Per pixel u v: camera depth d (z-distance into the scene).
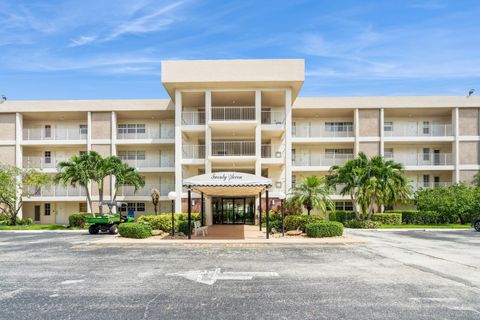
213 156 27.39
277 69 26.95
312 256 12.88
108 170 26.92
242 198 29.27
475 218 25.66
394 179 25.06
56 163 33.06
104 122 32.09
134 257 12.78
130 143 31.81
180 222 20.69
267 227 17.84
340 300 7.34
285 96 27.94
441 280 9.08
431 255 13.04
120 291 8.09
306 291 8.03
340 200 32.66
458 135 31.77
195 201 27.91
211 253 13.69
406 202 26.77
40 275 9.82
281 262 11.66
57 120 34.25
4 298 7.61
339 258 12.42
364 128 32.09
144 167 31.56
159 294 7.82
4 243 17.22
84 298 7.57
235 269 10.53
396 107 31.91
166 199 31.62
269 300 7.34
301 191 21.22
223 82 27.05
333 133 34.12
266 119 31.84
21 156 32.41
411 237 19.45
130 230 18.05
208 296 7.66
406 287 8.37
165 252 13.98
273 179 29.88
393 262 11.62
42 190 32.25
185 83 27.12
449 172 33.38
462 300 7.34
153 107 31.88
